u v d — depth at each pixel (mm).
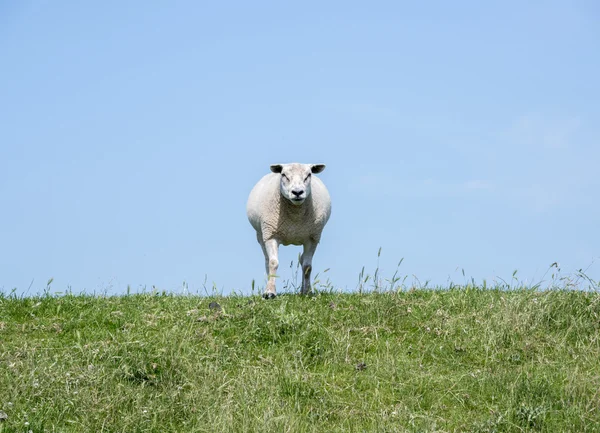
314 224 19922
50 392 12898
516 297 17062
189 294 19766
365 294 18391
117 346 14594
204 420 12336
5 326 16328
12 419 12086
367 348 15430
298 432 12055
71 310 17641
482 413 12984
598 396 13047
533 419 12422
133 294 19734
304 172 19047
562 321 16109
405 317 16812
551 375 13969
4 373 13445
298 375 13734
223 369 14383
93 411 12422
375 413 12766
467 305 17516
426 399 13344
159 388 13391
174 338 14844
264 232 19984
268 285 19188
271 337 15641
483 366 14750
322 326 15945
